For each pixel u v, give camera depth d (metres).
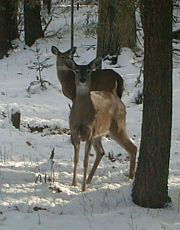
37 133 16.42
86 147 11.52
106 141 15.38
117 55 24.69
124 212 10.12
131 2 12.70
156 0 9.70
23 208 10.23
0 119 17.09
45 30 31.22
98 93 12.04
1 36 28.22
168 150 10.45
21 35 33.34
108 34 24.70
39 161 13.56
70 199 10.90
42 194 11.00
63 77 17.52
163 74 10.09
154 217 9.96
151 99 10.22
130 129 16.88
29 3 18.08
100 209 10.37
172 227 9.53
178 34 28.69
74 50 17.95
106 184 11.92
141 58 25.09
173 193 11.34
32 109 19.00
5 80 23.69
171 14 9.95
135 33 25.19
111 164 13.54
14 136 15.63
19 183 11.62
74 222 9.60
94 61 11.63
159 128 10.27
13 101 20.14
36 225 9.38
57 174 12.41
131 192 10.98
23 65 26.36
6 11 28.73
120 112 12.28
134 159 12.38
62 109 19.33
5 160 13.48
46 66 24.45
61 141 15.46
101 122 11.74
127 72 23.61
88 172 12.77
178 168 13.27
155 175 10.43
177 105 19.69
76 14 37.28
